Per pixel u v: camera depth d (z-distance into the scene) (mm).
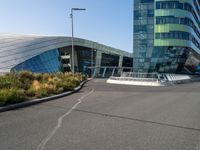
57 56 62906
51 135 6551
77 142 5984
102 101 13406
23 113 9531
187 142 6109
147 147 5688
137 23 61031
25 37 58125
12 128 7227
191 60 69312
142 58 60594
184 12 60031
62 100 13602
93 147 5633
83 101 13289
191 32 63281
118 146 5727
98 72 81688
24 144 5812
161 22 59250
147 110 10656
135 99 14578
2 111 9914
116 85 28125
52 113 9594
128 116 9227
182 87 26094
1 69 45906
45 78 22844
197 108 11375
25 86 16062
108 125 7734
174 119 8805
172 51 59312
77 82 25250
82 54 80750
